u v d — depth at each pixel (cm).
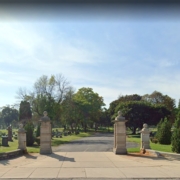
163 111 5606
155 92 7600
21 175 950
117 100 7875
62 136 4741
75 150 2086
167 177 909
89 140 3616
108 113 8138
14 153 1460
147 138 1634
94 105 7619
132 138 4147
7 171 1028
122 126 1602
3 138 2434
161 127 2880
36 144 2669
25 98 4491
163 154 1404
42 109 4144
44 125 1623
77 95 7281
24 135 1627
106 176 925
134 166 1132
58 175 946
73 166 1138
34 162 1263
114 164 1188
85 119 6981
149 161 1276
